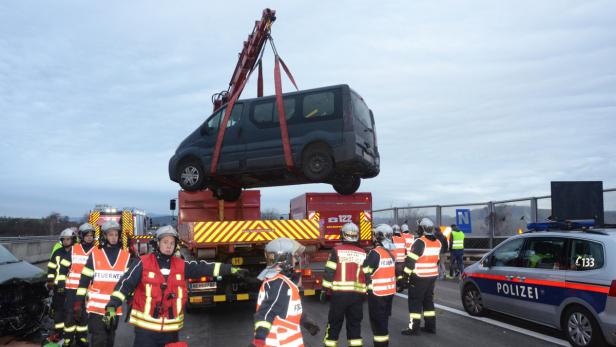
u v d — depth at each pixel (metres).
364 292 5.92
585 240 6.98
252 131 10.69
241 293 8.92
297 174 10.87
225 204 12.55
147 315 4.14
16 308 8.33
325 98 10.19
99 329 5.68
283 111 10.27
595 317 6.54
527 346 7.01
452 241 15.26
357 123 10.15
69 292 6.80
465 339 7.41
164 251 4.27
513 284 8.07
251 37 12.66
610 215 12.17
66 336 6.65
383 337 6.25
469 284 9.34
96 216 17.64
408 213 20.23
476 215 17.31
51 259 7.76
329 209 14.24
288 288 3.75
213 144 11.10
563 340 7.34
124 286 4.12
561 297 7.09
